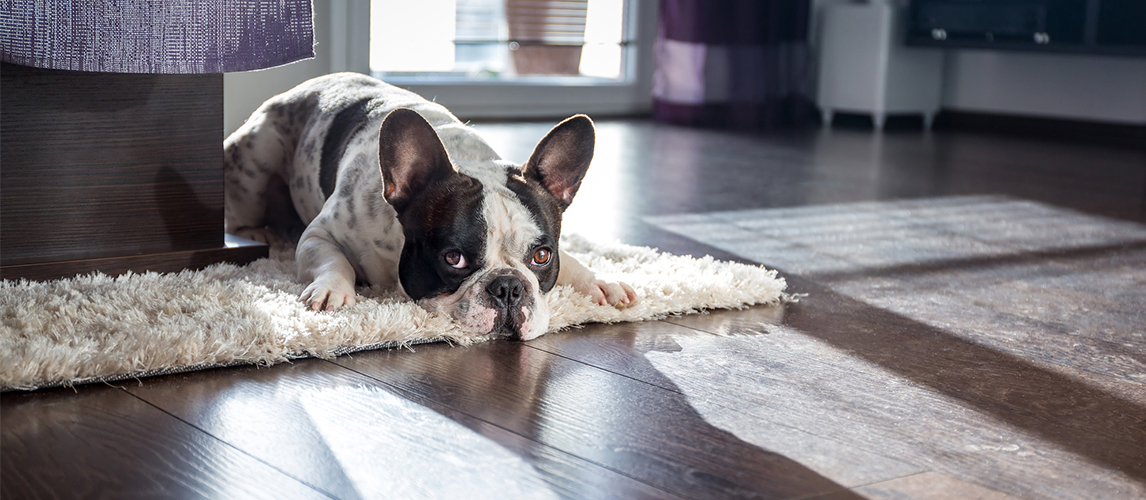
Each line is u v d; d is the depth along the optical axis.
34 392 1.15
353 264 1.66
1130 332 1.66
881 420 1.19
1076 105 5.59
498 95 5.66
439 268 1.46
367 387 1.22
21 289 1.48
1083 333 1.64
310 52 1.62
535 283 1.47
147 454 0.99
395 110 1.46
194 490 0.91
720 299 1.71
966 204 3.11
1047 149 4.95
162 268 1.74
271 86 2.54
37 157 1.60
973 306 1.81
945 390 1.32
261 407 1.14
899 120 6.30
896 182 3.60
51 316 1.32
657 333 1.54
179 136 1.73
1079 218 2.88
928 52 5.96
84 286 1.52
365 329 1.38
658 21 5.90
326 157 1.83
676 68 5.79
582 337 1.50
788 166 3.99
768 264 2.12
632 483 0.97
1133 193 3.45
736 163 4.04
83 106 1.63
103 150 1.66
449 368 1.32
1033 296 1.90
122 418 1.08
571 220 2.58
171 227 1.75
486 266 1.45
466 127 1.82
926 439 1.13
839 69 6.01
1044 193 3.40
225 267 1.75
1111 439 1.16
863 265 2.14
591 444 1.07
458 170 1.51
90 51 1.49
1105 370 1.44
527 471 0.99
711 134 5.26
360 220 1.63
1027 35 5.28
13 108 1.56
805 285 1.93
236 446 1.02
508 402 1.19
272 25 1.58
